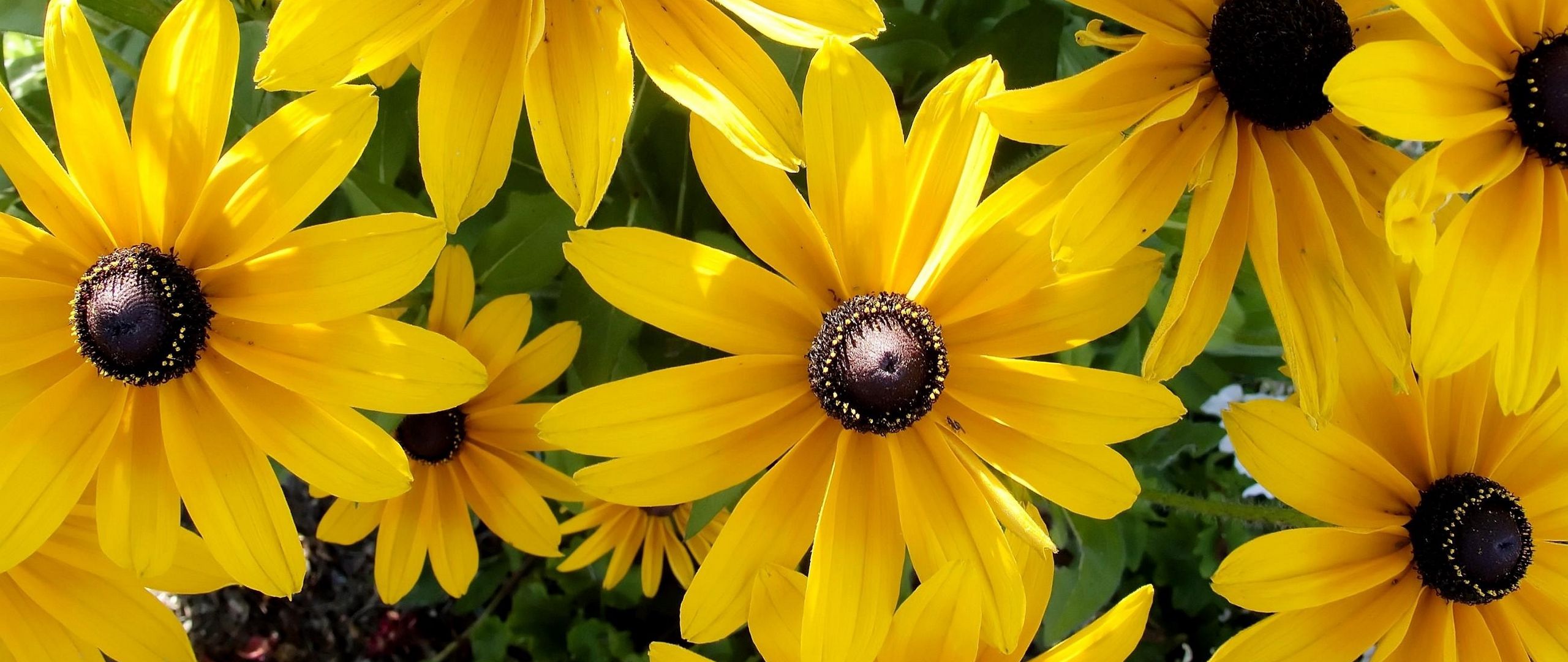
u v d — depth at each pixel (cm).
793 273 19
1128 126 18
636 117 26
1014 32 25
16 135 18
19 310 19
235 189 18
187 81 18
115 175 19
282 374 19
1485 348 18
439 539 26
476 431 26
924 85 28
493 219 28
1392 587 21
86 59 18
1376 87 16
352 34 17
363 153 27
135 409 20
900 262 19
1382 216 18
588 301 25
